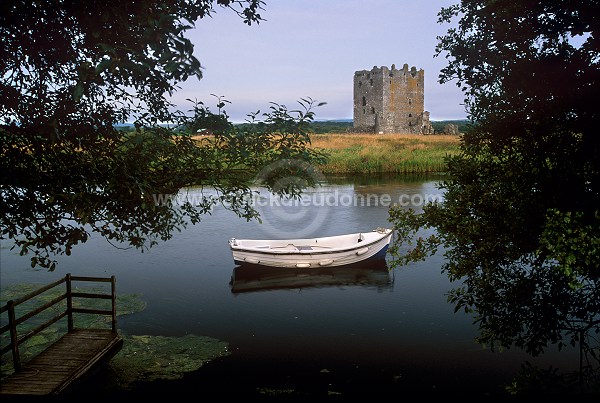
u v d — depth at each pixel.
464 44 6.24
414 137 54.84
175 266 15.22
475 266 5.96
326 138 52.41
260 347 9.43
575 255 4.57
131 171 4.96
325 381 8.09
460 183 6.41
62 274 14.23
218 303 11.98
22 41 4.71
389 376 8.23
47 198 4.82
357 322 10.70
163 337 9.84
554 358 8.59
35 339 9.41
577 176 5.41
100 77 4.85
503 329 6.02
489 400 7.34
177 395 7.52
